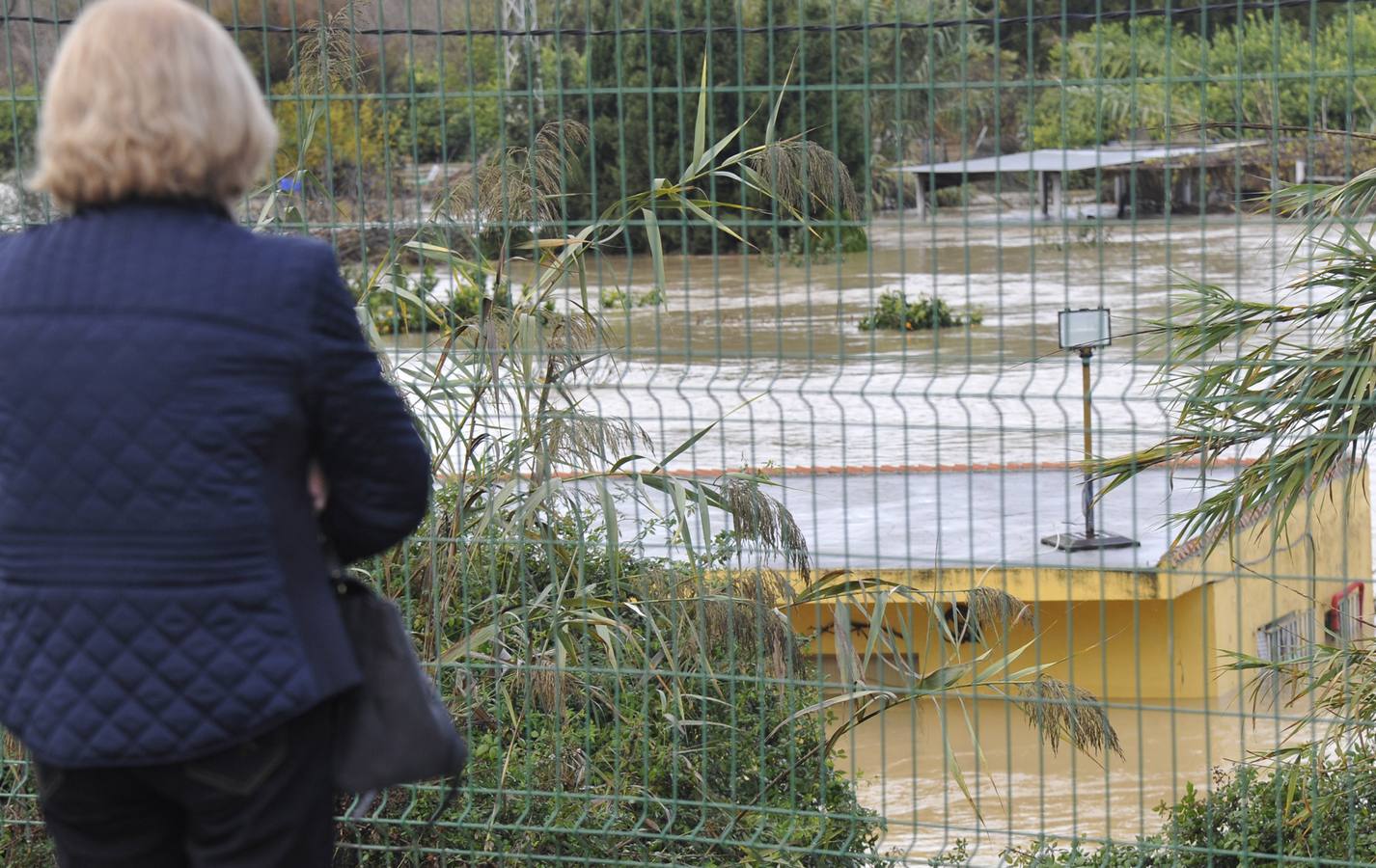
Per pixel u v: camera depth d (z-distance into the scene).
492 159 7.43
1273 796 8.55
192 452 3.33
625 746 8.40
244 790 3.49
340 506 3.71
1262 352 7.88
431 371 7.68
